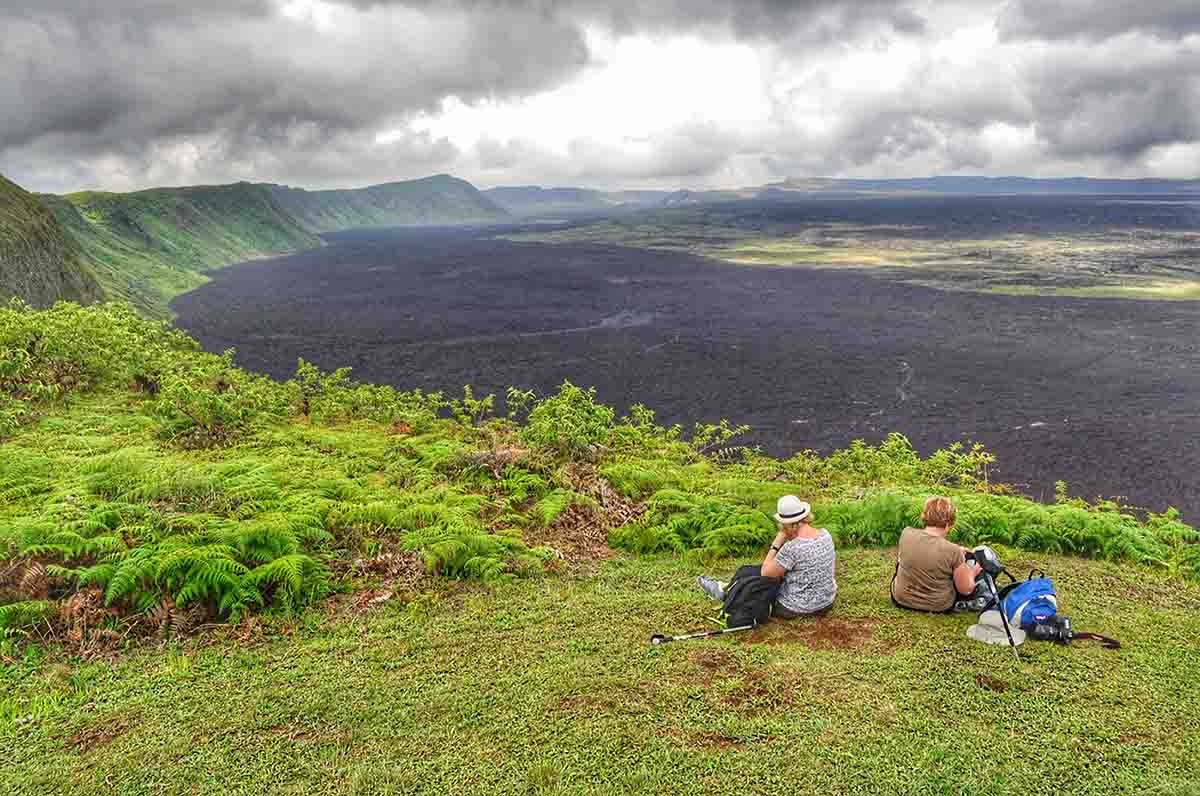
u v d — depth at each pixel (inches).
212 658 294.8
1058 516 460.1
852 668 275.3
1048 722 240.7
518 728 243.3
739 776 216.7
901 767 218.5
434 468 559.8
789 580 319.0
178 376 708.7
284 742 239.0
